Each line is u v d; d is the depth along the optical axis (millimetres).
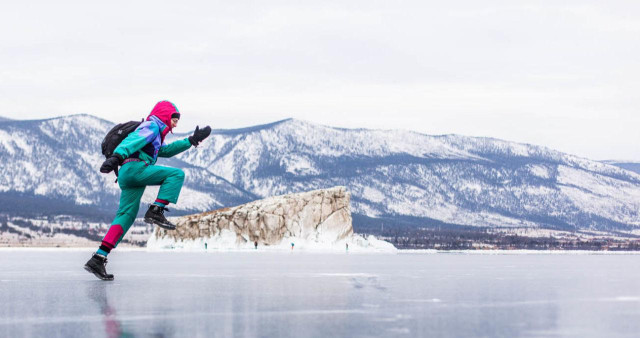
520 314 6340
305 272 14734
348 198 78812
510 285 10172
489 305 7125
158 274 13453
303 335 5078
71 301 7500
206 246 77000
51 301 7508
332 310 6652
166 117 10727
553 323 5730
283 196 79375
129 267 17531
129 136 10492
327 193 78000
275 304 7227
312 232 76375
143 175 10508
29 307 6918
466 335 5074
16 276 12414
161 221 10523
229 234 77500
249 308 6848
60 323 5754
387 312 6504
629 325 5625
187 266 18484
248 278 11992
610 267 18703
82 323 5754
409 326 5555
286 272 14680
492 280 11508
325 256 37344
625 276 13078
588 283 10695
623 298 7938
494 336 5031
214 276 12719
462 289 9273
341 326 5551
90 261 10961
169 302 7426
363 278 12062
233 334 5133
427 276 12875
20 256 32188
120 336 5035
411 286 9891
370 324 5672
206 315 6285
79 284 10148
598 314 6355
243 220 77188
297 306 7020
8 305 7105
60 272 14078
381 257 35219
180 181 10617
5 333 5195
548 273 14406
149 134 10453
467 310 6656
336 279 11711
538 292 8789
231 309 6758
